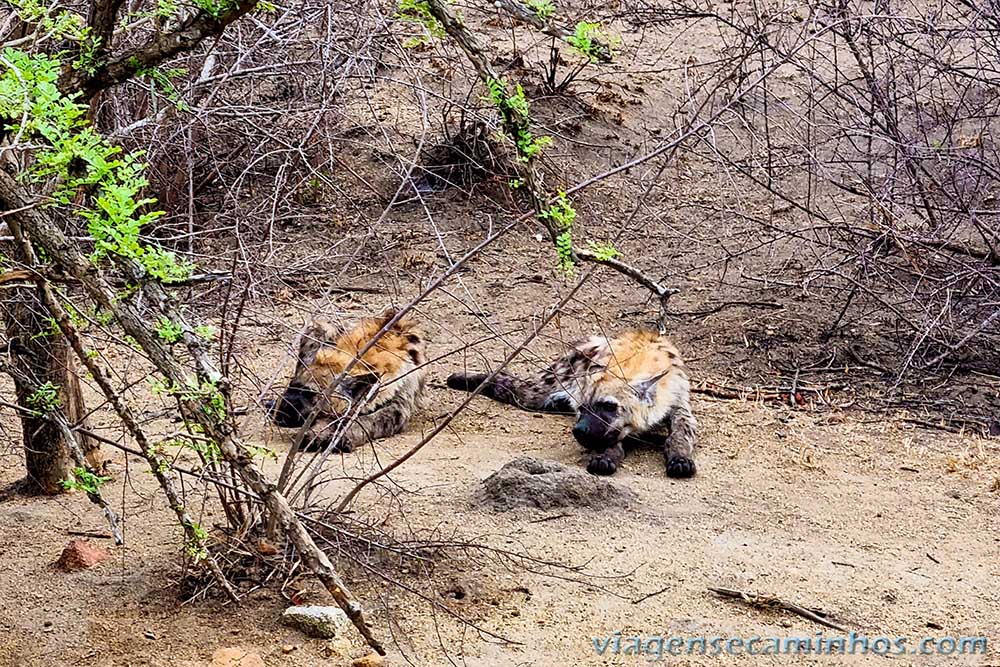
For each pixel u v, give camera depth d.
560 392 11.09
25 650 6.95
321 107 8.45
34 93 4.97
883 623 7.34
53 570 7.79
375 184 15.24
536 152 6.06
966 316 12.05
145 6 8.38
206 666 6.74
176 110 8.30
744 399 11.38
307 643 6.97
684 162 15.88
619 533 8.48
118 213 4.90
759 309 13.15
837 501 9.23
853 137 15.11
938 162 12.79
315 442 9.95
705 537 8.48
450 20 5.93
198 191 11.48
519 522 8.58
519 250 14.54
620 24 18.19
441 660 6.81
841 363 12.03
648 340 11.26
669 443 10.19
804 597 7.61
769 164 12.77
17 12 6.13
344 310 11.59
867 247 12.36
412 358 10.82
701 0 18.02
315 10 8.54
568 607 7.43
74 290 7.90
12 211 4.80
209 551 7.72
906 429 10.70
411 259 14.03
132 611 7.34
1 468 9.52
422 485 9.23
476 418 11.16
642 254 14.39
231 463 5.16
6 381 10.91
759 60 13.15
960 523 8.87
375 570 7.24
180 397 5.08
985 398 11.27
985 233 12.84
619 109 16.95
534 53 17.66
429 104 15.42
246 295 8.05
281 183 9.03
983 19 12.60
